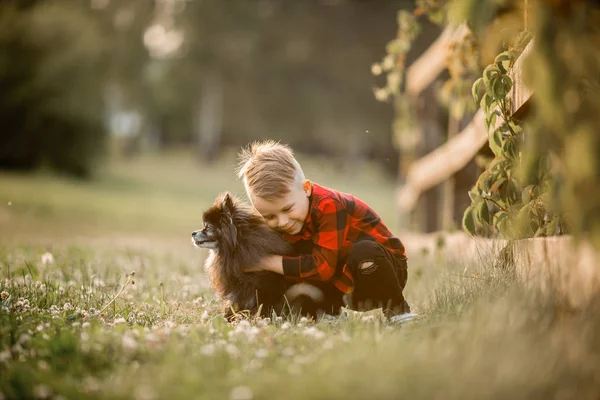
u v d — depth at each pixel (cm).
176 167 4206
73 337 327
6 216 1694
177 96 4831
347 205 440
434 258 705
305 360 296
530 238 405
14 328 352
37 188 2441
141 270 699
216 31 4269
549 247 361
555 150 336
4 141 2883
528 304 323
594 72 294
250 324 410
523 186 432
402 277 459
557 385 249
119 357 311
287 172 430
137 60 4322
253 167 434
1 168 2934
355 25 3881
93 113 2975
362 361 277
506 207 448
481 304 339
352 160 5169
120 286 570
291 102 4503
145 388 260
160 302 465
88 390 267
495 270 429
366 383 253
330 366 275
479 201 462
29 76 2827
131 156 4656
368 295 425
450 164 837
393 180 4881
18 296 462
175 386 267
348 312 419
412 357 279
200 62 4388
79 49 2914
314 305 446
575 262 317
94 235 1496
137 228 1781
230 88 4591
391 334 337
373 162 5944
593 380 249
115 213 2059
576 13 292
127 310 443
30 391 269
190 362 295
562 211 345
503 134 446
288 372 280
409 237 1160
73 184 2842
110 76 3697
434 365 267
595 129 280
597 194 277
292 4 4044
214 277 456
